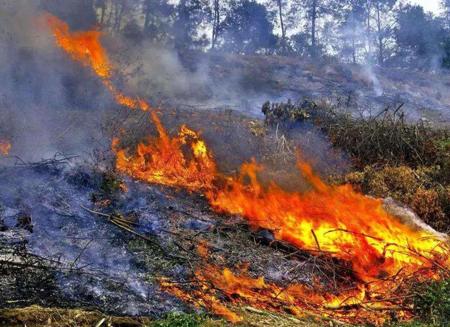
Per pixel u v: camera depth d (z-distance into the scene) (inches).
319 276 174.9
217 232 196.7
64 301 133.6
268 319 139.3
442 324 137.7
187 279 157.8
